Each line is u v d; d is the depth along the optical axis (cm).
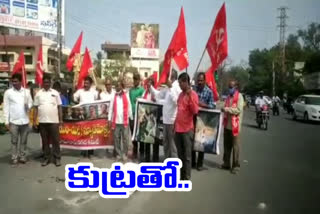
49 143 853
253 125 2103
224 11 845
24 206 573
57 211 553
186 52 858
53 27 2577
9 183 697
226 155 852
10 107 848
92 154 981
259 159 994
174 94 786
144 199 615
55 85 1012
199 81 849
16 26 2405
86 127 941
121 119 884
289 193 669
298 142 1369
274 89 6069
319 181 761
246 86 8438
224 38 846
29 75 4538
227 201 613
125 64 6069
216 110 834
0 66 4400
